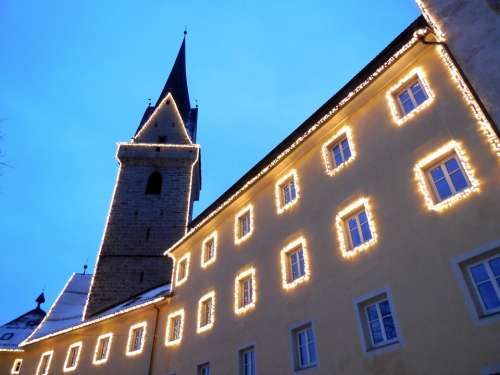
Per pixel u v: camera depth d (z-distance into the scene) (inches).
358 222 599.5
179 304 985.5
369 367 482.9
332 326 552.7
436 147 520.4
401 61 613.9
